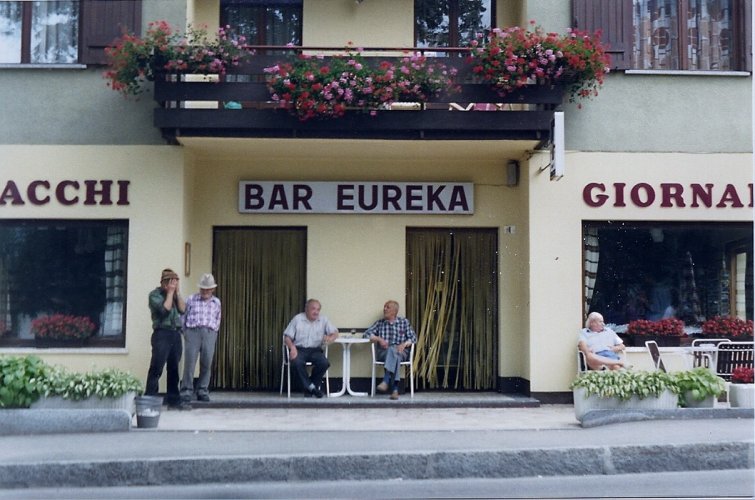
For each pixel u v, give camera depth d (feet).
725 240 45.93
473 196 47.01
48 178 44.47
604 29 45.09
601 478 29.96
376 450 30.60
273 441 32.60
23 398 34.81
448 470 30.17
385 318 45.57
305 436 33.73
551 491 27.94
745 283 45.85
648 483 29.12
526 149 44.60
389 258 46.93
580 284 44.78
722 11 46.50
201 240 46.80
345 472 29.78
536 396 44.34
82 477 28.91
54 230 45.09
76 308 44.86
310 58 41.86
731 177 45.52
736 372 38.88
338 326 46.70
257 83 41.91
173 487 28.78
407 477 29.96
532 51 41.81
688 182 45.39
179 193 44.19
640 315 45.70
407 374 46.83
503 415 40.88
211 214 46.85
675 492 27.73
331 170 46.96
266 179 46.93
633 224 45.65
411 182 46.93
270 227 47.11
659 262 45.85
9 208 44.45
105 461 29.09
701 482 29.25
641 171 45.27
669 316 45.75
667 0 46.39
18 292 44.91
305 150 45.06
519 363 46.65
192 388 42.37
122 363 43.78
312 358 44.42
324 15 47.09
